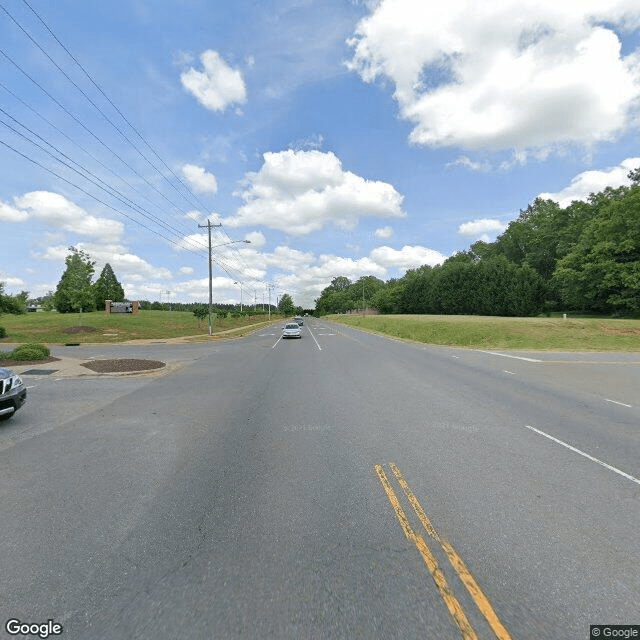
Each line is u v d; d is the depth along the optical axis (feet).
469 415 26.20
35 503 13.98
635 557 10.68
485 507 13.50
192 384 39.01
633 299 143.02
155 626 8.36
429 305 247.29
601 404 29.45
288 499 14.16
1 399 23.18
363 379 41.29
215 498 14.29
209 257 122.93
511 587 9.50
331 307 573.33
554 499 14.10
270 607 8.87
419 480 15.75
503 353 68.85
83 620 8.55
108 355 66.95
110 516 13.03
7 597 9.26
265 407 28.81
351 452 19.08
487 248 315.17
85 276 133.69
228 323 199.82
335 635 8.05
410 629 8.22
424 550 11.00
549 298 213.25
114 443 20.76
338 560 10.57
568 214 222.69
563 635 8.07
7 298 97.71
